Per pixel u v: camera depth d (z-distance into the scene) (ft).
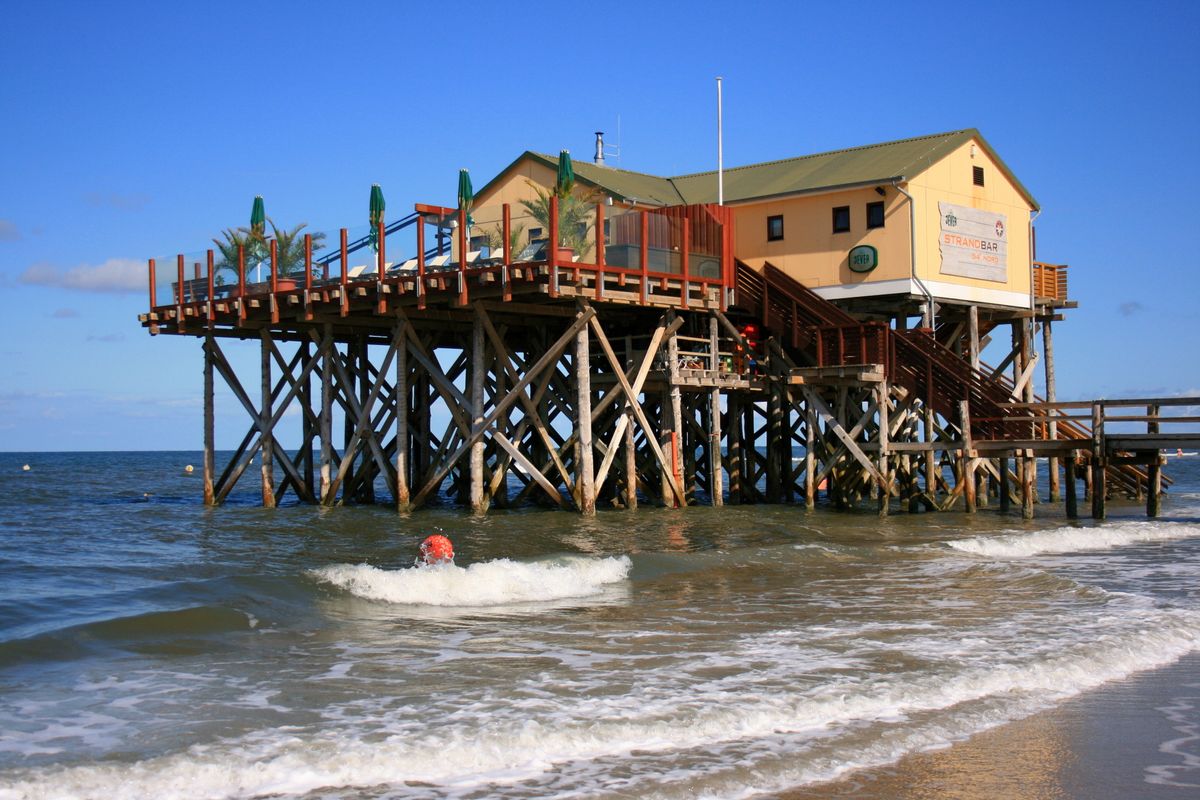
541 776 29.99
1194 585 64.44
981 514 102.01
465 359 111.45
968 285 114.93
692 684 39.11
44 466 338.34
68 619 48.16
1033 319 124.57
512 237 90.02
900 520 96.32
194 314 111.96
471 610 53.72
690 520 92.27
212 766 30.09
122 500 141.38
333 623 49.65
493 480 98.43
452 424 108.58
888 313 120.57
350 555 72.23
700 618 51.98
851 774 30.86
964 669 41.83
